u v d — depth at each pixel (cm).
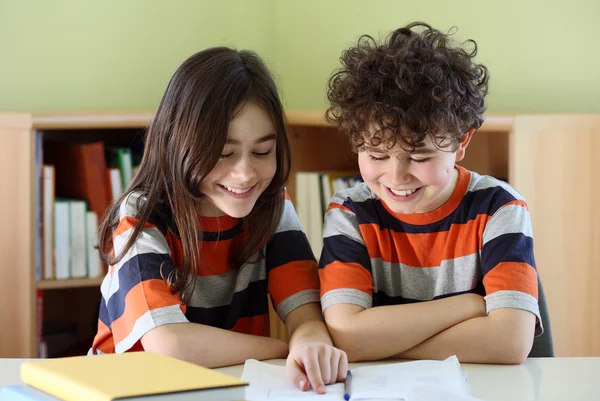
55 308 276
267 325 150
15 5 279
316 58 303
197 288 142
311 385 107
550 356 142
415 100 124
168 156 135
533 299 125
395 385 105
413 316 126
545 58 271
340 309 131
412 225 139
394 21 290
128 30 291
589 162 236
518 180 236
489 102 279
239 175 131
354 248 139
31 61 282
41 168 243
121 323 128
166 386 82
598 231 237
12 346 238
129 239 133
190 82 132
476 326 123
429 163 124
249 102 131
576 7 265
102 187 248
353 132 128
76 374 87
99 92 289
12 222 236
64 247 246
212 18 300
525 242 131
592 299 238
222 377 86
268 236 144
